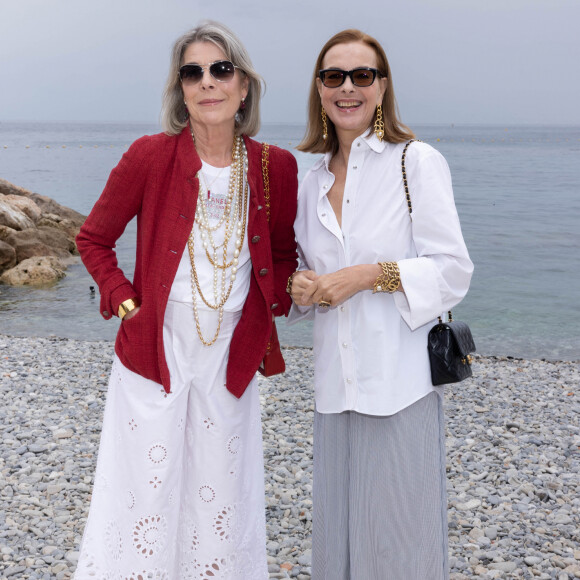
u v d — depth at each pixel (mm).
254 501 2889
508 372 8109
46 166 57156
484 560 3768
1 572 3551
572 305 12469
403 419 2494
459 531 4102
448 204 2436
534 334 10609
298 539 3949
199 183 2602
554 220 24781
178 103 2625
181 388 2639
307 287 2461
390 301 2494
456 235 2422
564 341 10234
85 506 4344
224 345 2701
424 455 2510
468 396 7023
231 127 2650
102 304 2705
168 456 2633
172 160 2602
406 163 2461
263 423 5969
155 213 2594
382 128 2516
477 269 15773
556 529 4125
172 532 2697
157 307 2559
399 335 2492
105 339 10125
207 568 2762
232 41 2529
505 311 12000
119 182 2602
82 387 7102
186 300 2617
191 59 2523
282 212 2773
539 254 17828
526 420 6297
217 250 2635
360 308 2496
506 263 16547
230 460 2750
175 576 2822
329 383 2604
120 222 2684
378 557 2570
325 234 2604
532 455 5371
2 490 4559
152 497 2621
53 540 3904
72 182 40594
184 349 2645
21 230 16328
